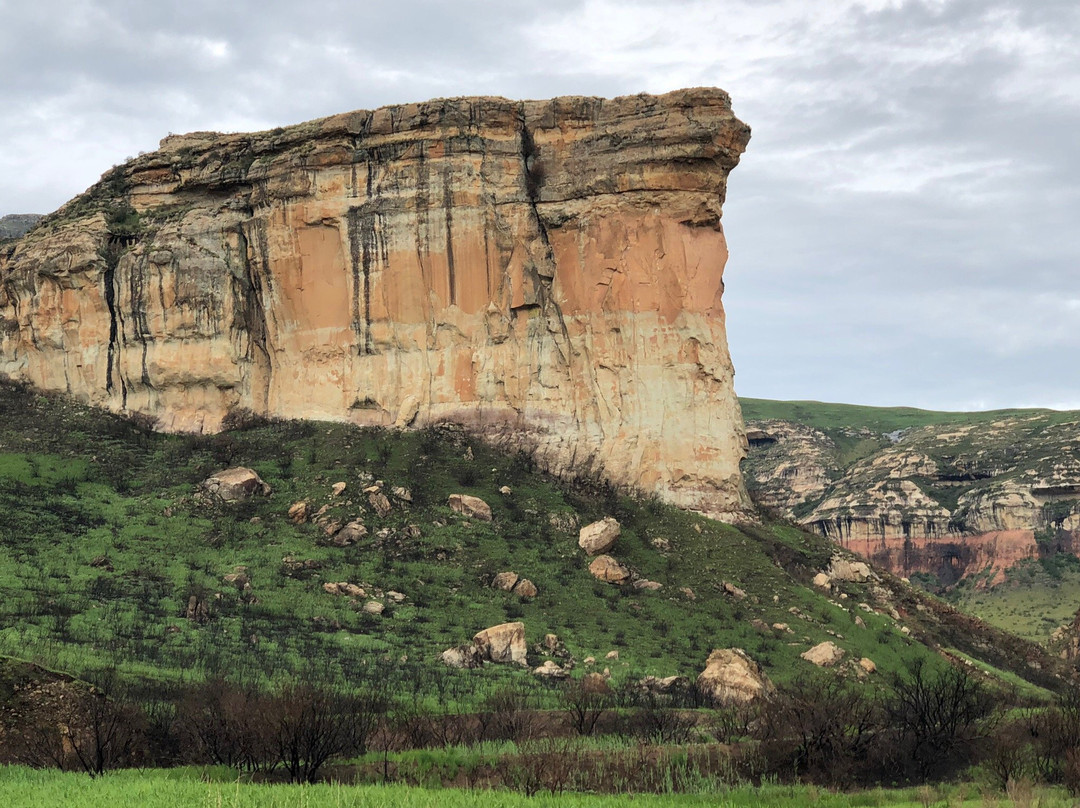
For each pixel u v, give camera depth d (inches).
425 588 2984.7
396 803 1526.8
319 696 1980.8
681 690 2534.5
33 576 2795.3
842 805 1752.0
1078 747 1980.8
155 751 1908.2
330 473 3427.7
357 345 3720.5
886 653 2950.3
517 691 2397.9
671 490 3548.2
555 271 3673.7
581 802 1615.4
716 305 3681.1
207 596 2792.8
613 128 3686.0
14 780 1643.7
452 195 3695.9
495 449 3577.8
